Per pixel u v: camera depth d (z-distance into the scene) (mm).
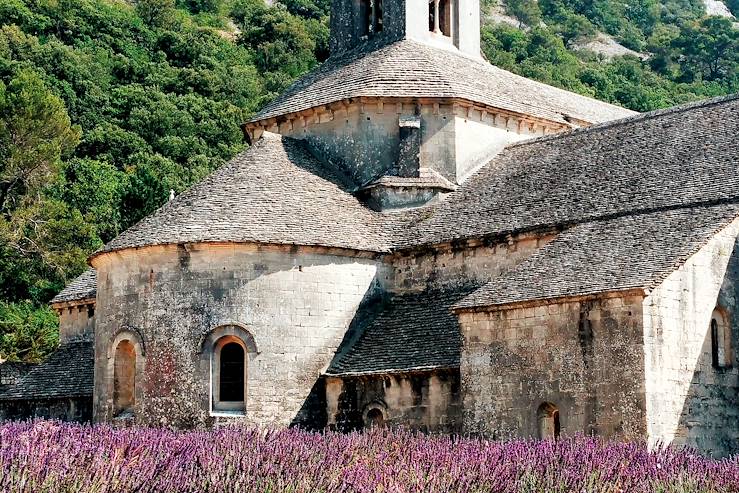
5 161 82188
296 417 37625
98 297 40812
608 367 31062
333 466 23547
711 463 25359
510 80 48312
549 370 32312
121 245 39062
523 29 160000
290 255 38406
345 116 44000
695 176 35906
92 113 97688
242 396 37750
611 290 30984
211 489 21281
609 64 135875
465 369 34281
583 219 36312
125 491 20859
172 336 38000
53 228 80000
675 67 141000
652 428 30234
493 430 33375
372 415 37281
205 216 38688
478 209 40312
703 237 32062
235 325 37625
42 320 77750
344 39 48656
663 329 30922
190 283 38094
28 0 112250
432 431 35719
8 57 99500
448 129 43344
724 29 143250
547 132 46312
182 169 91312
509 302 33156
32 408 46219
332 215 40406
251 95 109375
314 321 38438
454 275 39250
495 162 43656
